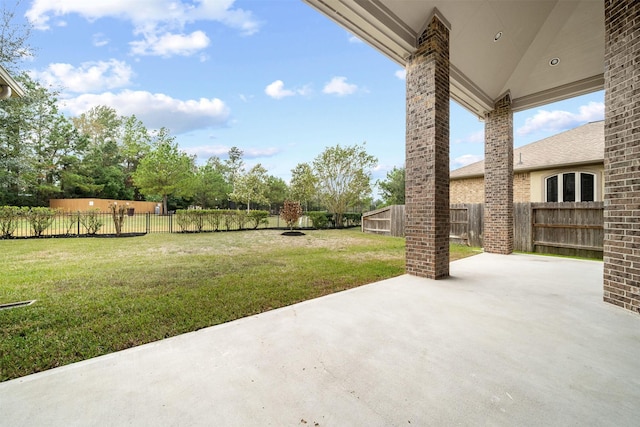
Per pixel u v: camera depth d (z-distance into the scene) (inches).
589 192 406.6
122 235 451.8
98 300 146.1
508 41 244.1
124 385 75.1
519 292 162.6
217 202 1336.1
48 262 244.5
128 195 1256.2
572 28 241.3
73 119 1334.9
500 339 102.8
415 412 65.2
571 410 66.4
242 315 127.3
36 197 922.1
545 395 71.8
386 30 185.3
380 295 156.2
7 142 591.2
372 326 113.8
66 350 95.5
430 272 195.2
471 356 90.6
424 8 191.2
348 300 147.2
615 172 143.9
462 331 109.3
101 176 1183.6
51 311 130.2
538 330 110.8
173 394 71.3
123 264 238.7
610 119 147.3
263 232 553.0
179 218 518.9
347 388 74.0
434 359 88.7
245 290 166.6
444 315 126.1
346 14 174.4
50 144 955.3
